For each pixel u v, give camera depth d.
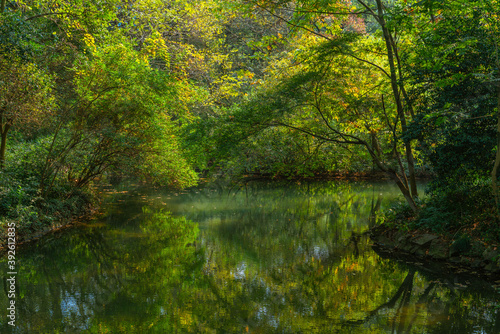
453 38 8.84
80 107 13.23
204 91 16.02
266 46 12.70
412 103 10.38
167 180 15.95
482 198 9.71
